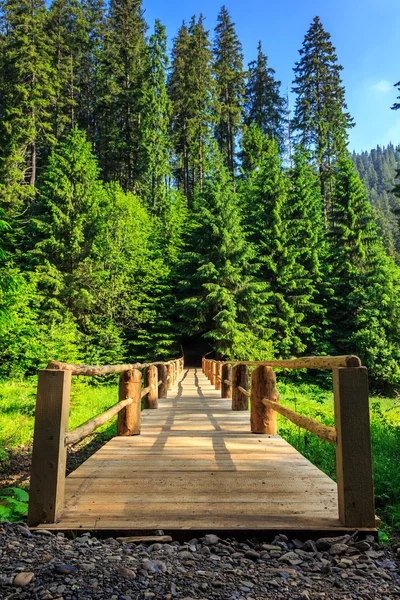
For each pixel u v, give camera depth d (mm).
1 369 17156
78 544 2502
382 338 25703
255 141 45719
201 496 3283
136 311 27250
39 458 2795
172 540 2639
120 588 1996
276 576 2186
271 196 32375
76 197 28000
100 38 50438
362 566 2307
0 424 9445
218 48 50469
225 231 28594
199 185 46688
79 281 25594
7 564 2176
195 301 28188
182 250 35344
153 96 40750
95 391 16031
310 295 29234
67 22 48562
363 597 1982
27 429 9195
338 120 46625
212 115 45812
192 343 37438
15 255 27172
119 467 4117
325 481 3658
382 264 27734
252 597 1955
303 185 34875
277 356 28656
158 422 6906
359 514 2668
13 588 1964
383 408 16000
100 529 2656
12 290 12750
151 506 3066
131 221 30797
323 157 45500
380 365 24859
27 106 31344
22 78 31672
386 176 180125
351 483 2684
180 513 2932
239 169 48312
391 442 7566
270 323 29812
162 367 11289
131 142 44875
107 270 26859
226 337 26797
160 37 41594
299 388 21438
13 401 12539
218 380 14086
